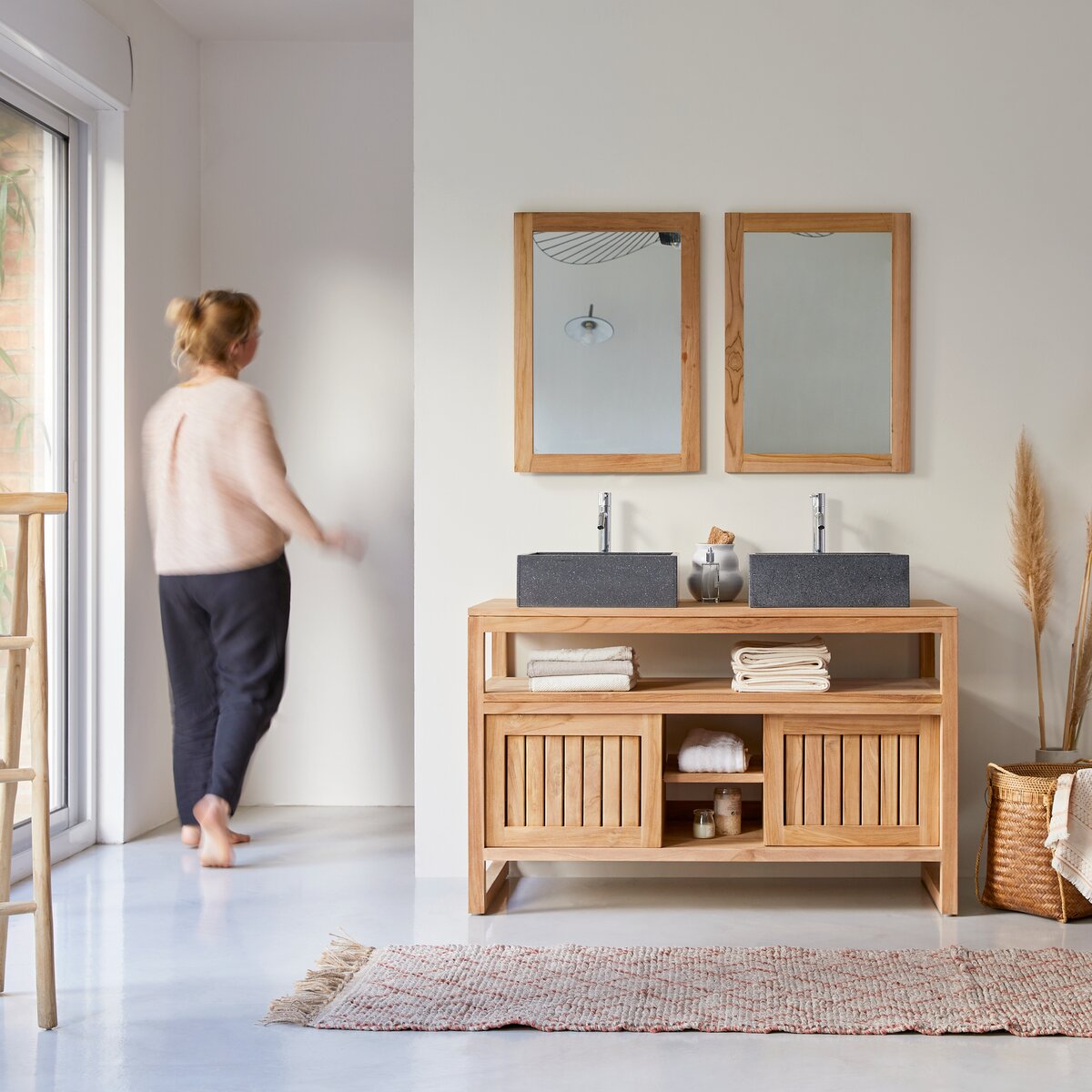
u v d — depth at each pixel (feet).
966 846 10.60
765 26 10.53
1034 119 10.48
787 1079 6.39
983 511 10.58
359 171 13.43
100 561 11.64
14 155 10.52
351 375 13.47
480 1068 6.52
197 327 10.99
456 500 10.71
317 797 13.50
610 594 9.50
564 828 9.43
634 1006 7.32
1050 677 10.59
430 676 10.70
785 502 10.62
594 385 10.60
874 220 10.47
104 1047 6.80
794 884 10.32
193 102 13.29
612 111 10.58
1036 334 10.52
